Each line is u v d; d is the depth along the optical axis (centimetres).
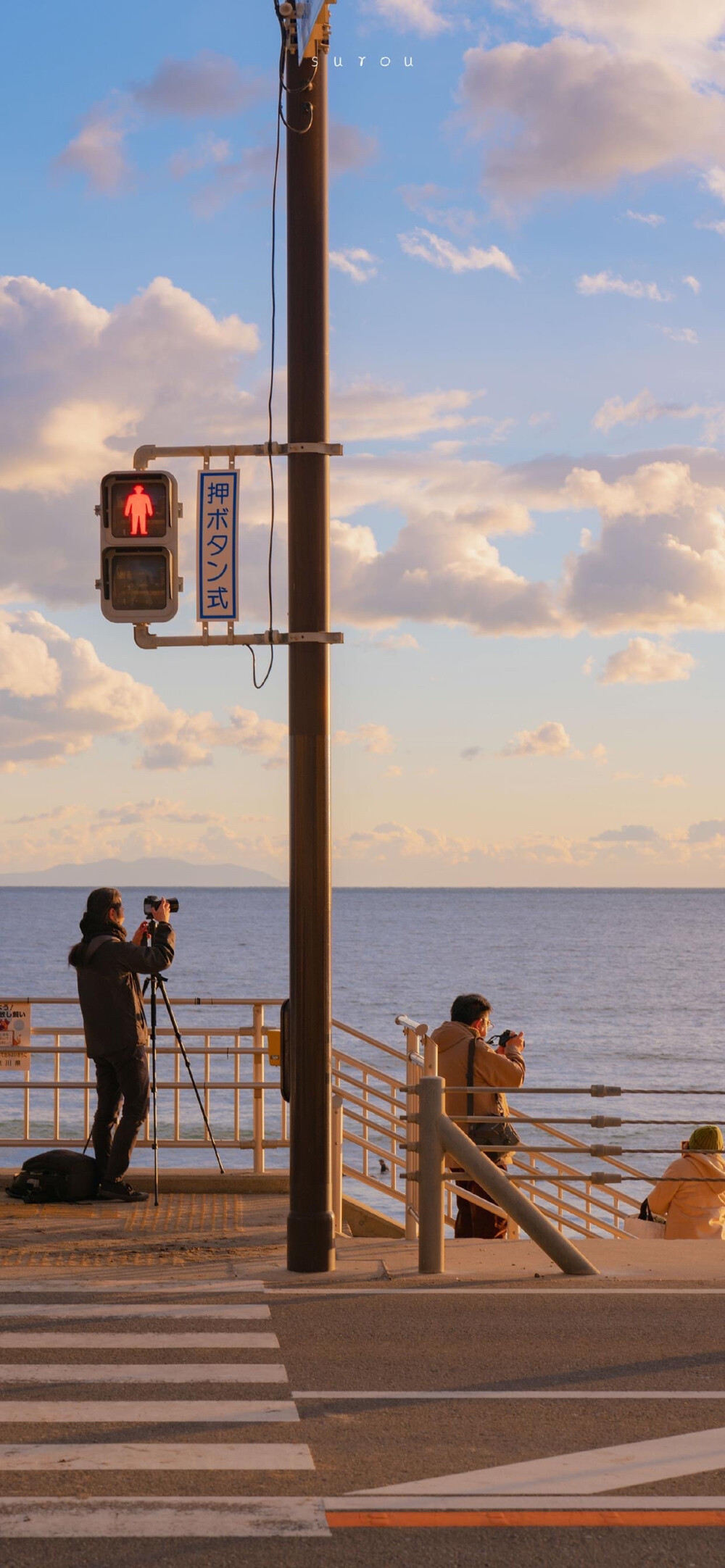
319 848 988
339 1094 1198
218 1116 3706
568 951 13888
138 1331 805
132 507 1024
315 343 1002
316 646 997
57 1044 1224
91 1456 604
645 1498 566
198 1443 621
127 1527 531
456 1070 1232
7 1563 497
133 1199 1181
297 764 992
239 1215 1138
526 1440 632
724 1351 777
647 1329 821
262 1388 704
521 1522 543
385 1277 952
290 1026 983
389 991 8519
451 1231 1927
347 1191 2652
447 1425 651
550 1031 6800
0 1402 676
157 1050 1216
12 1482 575
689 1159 1175
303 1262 959
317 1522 538
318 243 1003
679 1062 5653
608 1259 1028
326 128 1009
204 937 16200
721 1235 1173
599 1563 508
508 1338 798
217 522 1017
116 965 1162
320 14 930
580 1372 736
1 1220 1109
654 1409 677
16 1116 3619
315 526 1000
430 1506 556
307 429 1002
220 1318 836
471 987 9081
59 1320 827
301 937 980
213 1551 511
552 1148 1017
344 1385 710
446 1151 986
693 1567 506
